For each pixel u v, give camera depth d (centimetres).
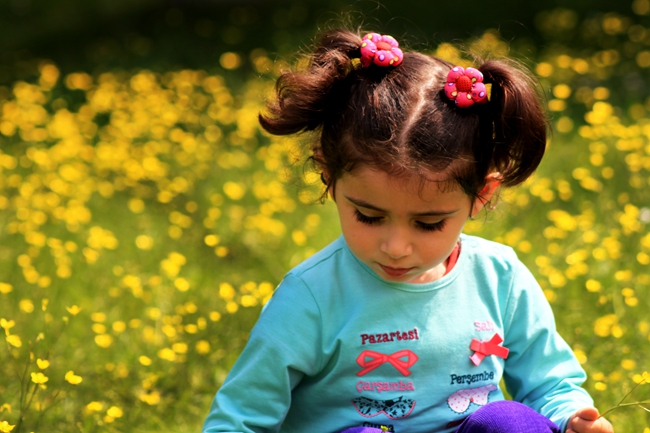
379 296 228
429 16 956
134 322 369
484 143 217
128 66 868
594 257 420
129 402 333
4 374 343
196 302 401
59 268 424
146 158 588
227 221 512
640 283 389
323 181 232
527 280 246
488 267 240
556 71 716
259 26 996
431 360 229
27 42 1012
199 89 789
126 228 513
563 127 608
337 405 232
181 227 509
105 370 344
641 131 553
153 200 557
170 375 346
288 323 228
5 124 655
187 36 975
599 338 348
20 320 390
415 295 229
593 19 870
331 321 229
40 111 703
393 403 228
